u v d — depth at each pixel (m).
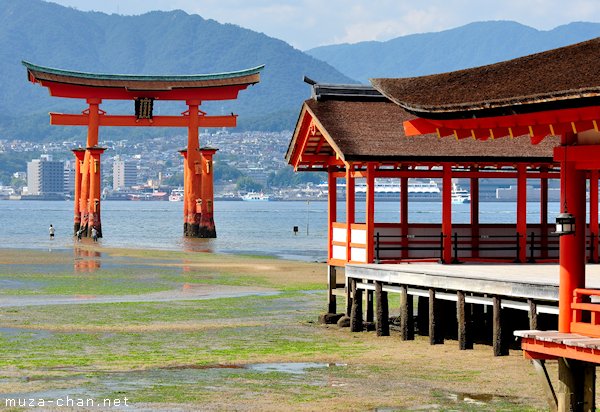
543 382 19.09
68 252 81.69
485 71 22.12
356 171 35.75
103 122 109.94
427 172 35.09
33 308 41.97
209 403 23.03
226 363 28.61
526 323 32.47
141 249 89.06
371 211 34.75
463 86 21.17
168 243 104.00
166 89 109.44
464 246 36.62
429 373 26.52
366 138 34.44
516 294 26.45
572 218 19.09
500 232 36.94
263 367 27.94
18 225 163.12
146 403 22.92
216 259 76.50
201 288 52.16
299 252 91.50
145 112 109.94
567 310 19.38
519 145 35.38
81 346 31.83
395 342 31.91
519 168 36.06
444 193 35.09
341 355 29.73
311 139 37.06
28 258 72.94
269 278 58.59
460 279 28.89
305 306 43.62
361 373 26.80
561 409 18.50
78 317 39.12
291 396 23.84
